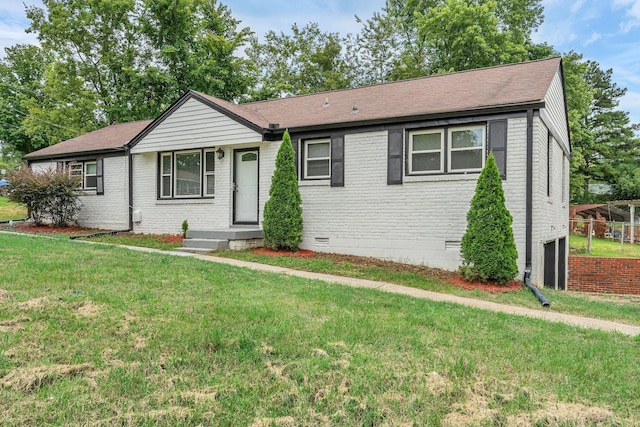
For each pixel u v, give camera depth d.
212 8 24.28
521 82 9.51
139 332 3.94
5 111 30.53
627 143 36.47
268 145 11.27
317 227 10.57
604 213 30.98
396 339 4.20
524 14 26.52
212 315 4.58
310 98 13.30
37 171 15.48
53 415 2.54
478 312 5.69
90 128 24.64
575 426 2.72
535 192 8.31
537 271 8.38
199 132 11.93
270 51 33.81
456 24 23.27
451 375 3.41
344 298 5.89
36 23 23.70
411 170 9.56
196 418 2.59
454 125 9.00
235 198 12.04
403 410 2.83
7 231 13.55
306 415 2.71
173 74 22.75
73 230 14.10
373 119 9.66
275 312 4.83
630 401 3.14
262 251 10.30
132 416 2.56
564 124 12.93
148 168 13.39
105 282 5.81
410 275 8.38
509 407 2.93
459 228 8.99
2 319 4.02
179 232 12.77
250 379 3.15
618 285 15.10
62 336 3.73
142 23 22.34
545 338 4.61
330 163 10.39
